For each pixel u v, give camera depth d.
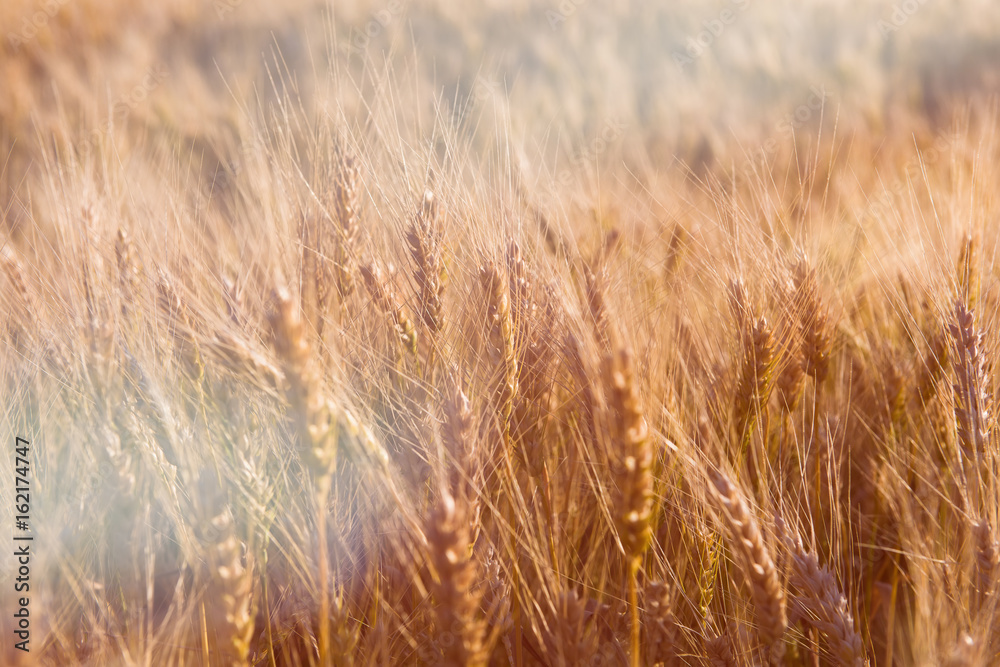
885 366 1.76
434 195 1.67
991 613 1.59
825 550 1.68
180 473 1.60
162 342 1.62
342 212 1.68
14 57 4.92
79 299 1.62
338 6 5.85
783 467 1.71
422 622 1.62
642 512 1.54
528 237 1.70
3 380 1.65
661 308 1.73
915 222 1.72
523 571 1.64
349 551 1.61
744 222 1.72
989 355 1.67
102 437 1.60
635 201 1.86
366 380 1.65
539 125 3.24
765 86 4.96
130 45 5.32
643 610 1.61
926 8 6.45
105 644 1.59
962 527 1.65
